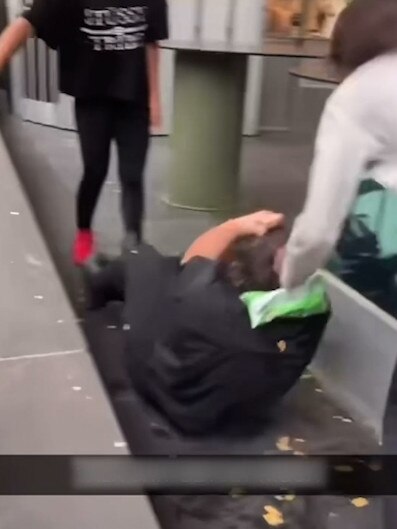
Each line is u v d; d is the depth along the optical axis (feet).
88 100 8.41
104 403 4.80
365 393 5.96
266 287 6.07
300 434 5.73
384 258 5.89
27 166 12.04
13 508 3.85
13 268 6.63
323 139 3.83
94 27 8.06
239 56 11.25
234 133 11.50
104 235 9.21
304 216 4.01
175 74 11.39
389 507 4.63
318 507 4.96
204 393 5.64
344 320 6.15
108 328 6.64
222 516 4.85
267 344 5.76
